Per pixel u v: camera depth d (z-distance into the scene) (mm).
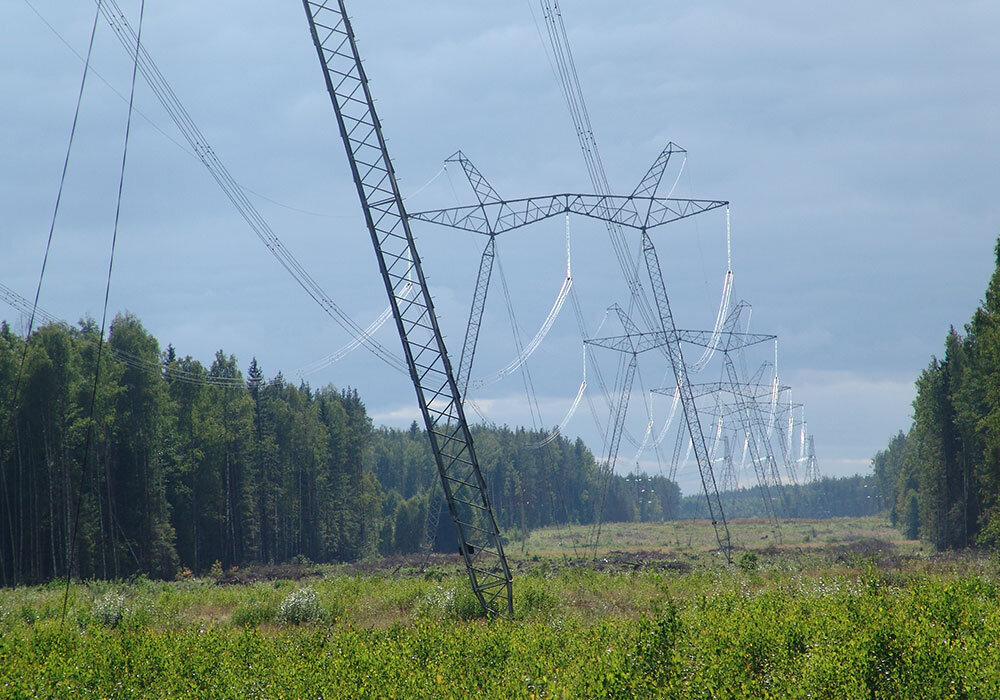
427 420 32719
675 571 57156
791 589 33594
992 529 63906
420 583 50062
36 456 73500
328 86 33406
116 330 86750
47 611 39031
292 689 17016
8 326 80812
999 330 61250
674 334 75062
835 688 13648
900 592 23438
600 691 14203
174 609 40875
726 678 14461
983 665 13742
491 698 14953
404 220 32875
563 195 57750
